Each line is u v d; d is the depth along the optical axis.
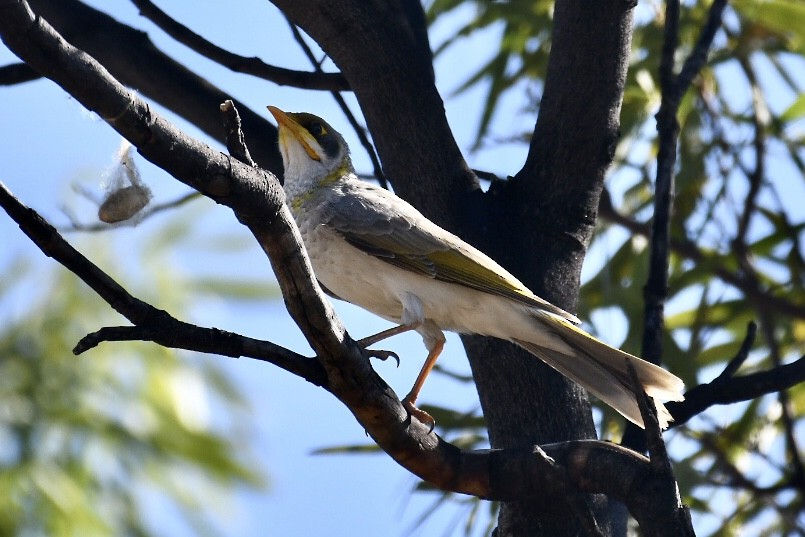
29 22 5.05
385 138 9.52
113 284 6.18
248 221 6.03
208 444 11.12
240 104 10.48
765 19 11.90
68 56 5.20
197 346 6.49
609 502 8.40
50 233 5.95
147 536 10.63
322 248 9.64
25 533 10.17
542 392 8.80
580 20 9.02
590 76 9.01
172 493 10.93
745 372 12.39
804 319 11.82
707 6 12.52
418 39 9.91
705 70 12.71
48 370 10.85
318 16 9.43
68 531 10.30
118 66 10.15
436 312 9.15
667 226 9.51
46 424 10.66
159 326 6.36
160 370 11.23
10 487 10.25
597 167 9.16
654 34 12.53
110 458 10.79
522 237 9.21
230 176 5.77
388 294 9.48
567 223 9.20
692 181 12.29
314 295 6.47
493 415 8.95
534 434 8.70
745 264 11.95
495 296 8.88
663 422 8.37
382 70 9.39
